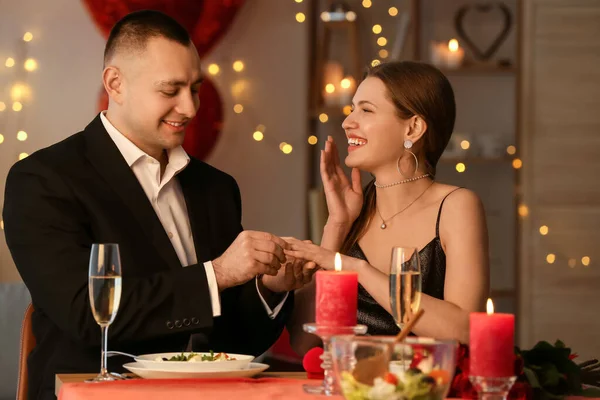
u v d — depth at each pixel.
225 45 6.12
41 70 5.76
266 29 6.16
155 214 2.87
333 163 2.92
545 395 1.92
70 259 2.67
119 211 2.82
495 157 6.04
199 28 5.67
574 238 6.18
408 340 1.62
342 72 6.10
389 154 2.80
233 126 6.13
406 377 1.52
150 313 2.57
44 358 2.77
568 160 6.18
